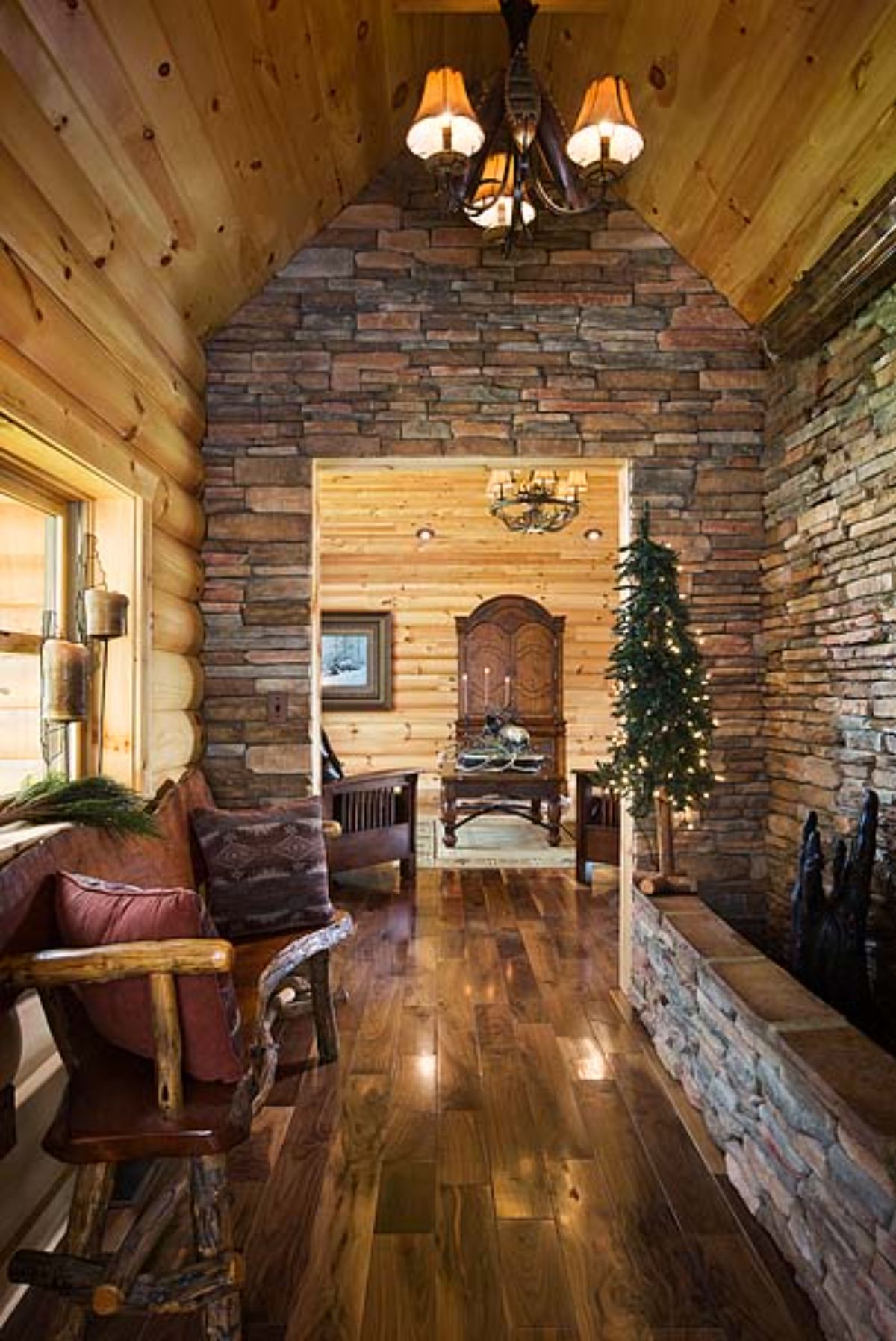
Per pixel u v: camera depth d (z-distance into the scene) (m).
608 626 8.34
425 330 3.47
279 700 3.47
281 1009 3.06
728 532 3.49
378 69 2.89
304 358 3.46
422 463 3.52
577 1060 2.84
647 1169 2.21
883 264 2.50
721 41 2.50
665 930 2.82
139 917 1.60
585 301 3.48
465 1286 1.78
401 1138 2.35
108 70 1.99
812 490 3.09
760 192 2.86
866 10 2.11
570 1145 2.32
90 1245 1.56
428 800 8.38
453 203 2.62
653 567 3.21
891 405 2.61
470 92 3.29
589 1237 1.94
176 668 3.14
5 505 2.53
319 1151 2.28
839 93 2.35
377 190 3.47
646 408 3.48
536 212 3.18
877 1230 1.49
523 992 3.45
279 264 3.42
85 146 2.09
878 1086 1.68
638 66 2.83
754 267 3.20
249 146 2.64
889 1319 1.44
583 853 5.32
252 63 2.37
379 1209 2.04
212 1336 1.50
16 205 1.91
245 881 2.74
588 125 2.27
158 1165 2.14
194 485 3.40
